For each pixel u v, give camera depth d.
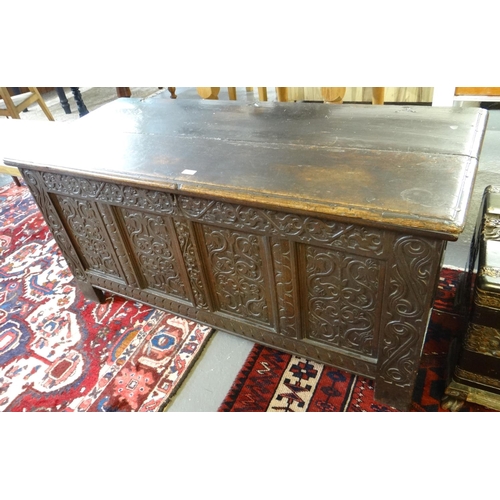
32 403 1.41
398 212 0.86
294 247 1.07
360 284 1.05
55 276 2.03
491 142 2.50
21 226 2.49
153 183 1.14
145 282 1.59
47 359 1.57
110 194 1.31
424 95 2.90
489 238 1.07
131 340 1.60
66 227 1.58
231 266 1.27
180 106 1.66
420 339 1.02
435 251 0.86
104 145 1.40
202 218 1.17
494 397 1.11
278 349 1.39
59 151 1.40
